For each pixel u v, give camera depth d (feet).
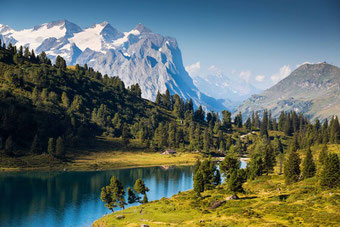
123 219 294.66
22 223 345.72
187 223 248.73
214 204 296.92
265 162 495.41
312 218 212.84
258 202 287.28
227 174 426.92
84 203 424.87
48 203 421.59
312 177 375.25
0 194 456.04
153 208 318.65
